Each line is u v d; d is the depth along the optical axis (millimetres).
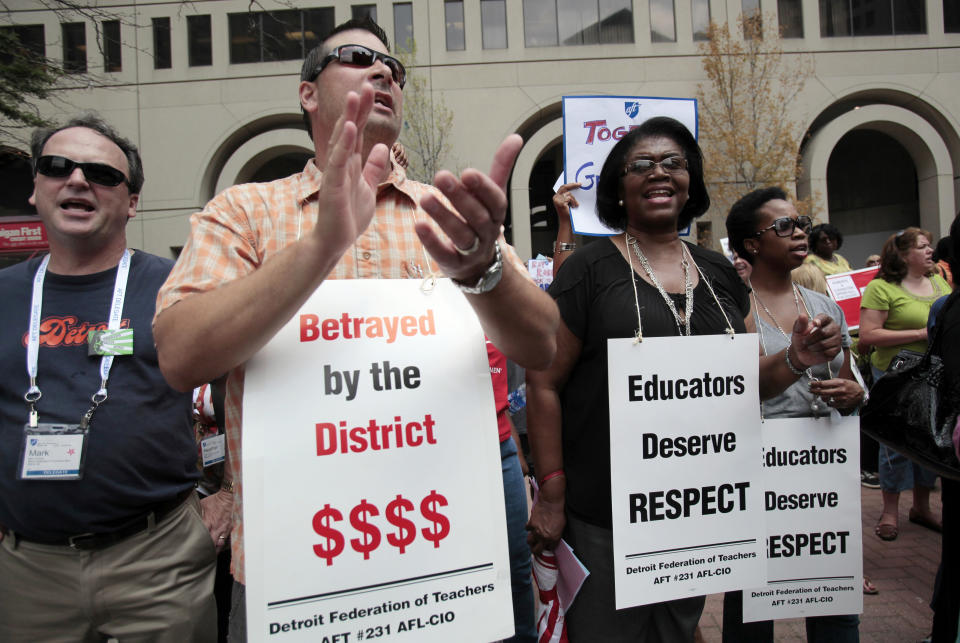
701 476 1694
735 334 1749
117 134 2043
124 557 1796
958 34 16828
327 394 1145
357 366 1172
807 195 16766
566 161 3111
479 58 16344
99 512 1756
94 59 15992
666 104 3186
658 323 1757
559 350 1801
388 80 1347
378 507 1143
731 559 1713
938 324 2037
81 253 1946
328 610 1098
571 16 16594
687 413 1688
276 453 1100
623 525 1622
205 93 16297
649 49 16469
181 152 16281
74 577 1767
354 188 986
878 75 16672
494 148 16359
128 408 1801
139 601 1805
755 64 15781
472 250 993
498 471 1240
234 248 1208
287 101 16250
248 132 16766
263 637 1057
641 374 1657
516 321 1128
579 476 1769
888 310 3852
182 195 16266
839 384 2080
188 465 1945
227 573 2338
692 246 2037
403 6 16375
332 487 1121
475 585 1194
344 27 1395
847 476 2096
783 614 2057
